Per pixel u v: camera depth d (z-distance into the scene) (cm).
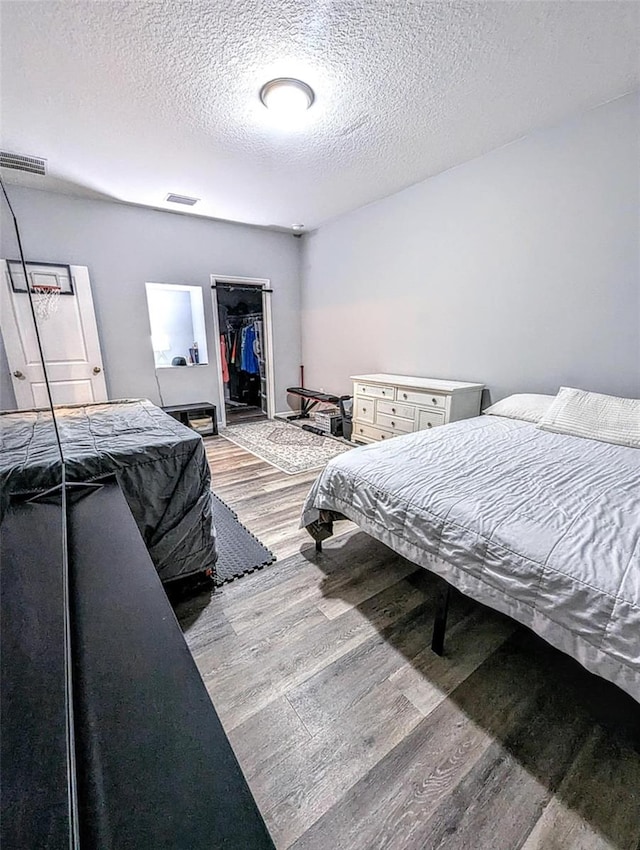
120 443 158
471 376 330
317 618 157
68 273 354
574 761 101
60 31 163
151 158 280
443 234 330
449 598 134
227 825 45
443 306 343
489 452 189
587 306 251
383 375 397
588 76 202
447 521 131
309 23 162
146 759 52
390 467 170
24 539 100
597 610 93
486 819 89
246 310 584
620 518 121
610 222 234
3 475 120
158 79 195
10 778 44
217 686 125
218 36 168
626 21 165
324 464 342
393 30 167
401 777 99
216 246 444
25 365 318
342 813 91
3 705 52
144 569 94
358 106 222
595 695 121
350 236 425
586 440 210
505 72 197
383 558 200
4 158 277
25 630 66
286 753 105
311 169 304
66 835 39
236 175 312
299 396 524
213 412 442
